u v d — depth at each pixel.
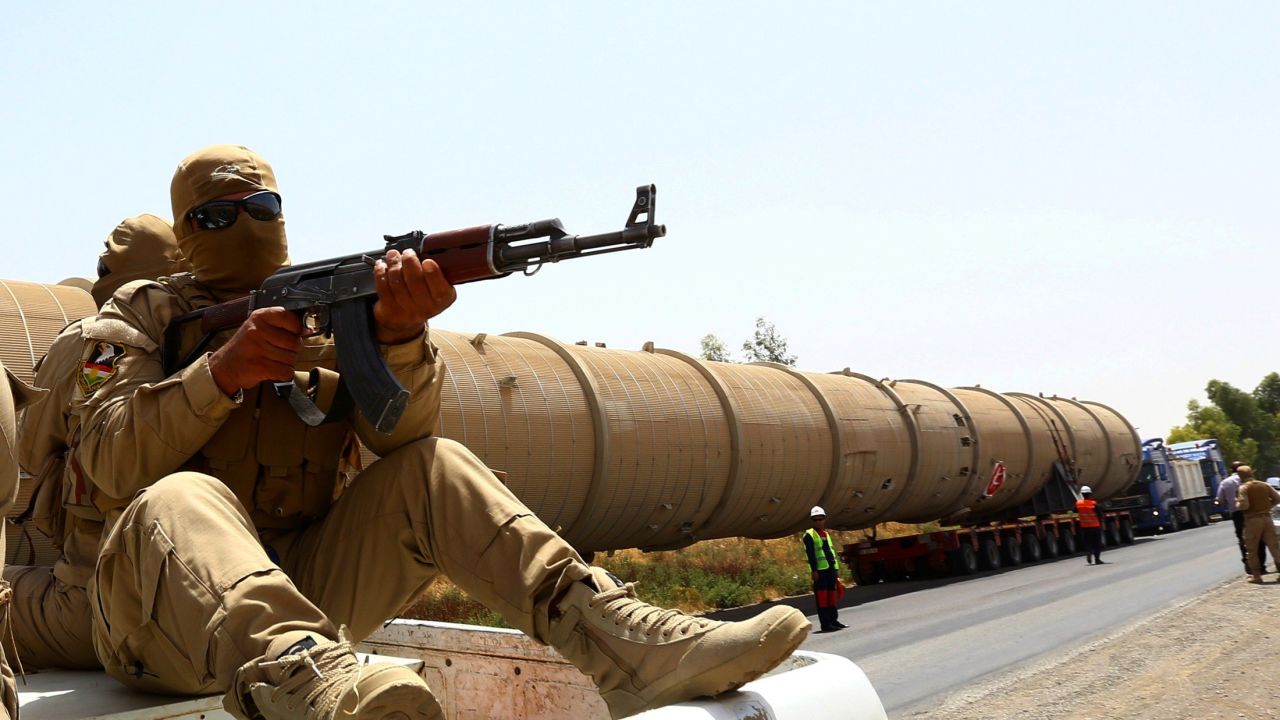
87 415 2.29
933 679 9.34
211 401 2.13
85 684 2.35
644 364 16.66
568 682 2.50
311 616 1.79
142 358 2.40
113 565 1.96
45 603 2.50
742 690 1.82
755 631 1.75
